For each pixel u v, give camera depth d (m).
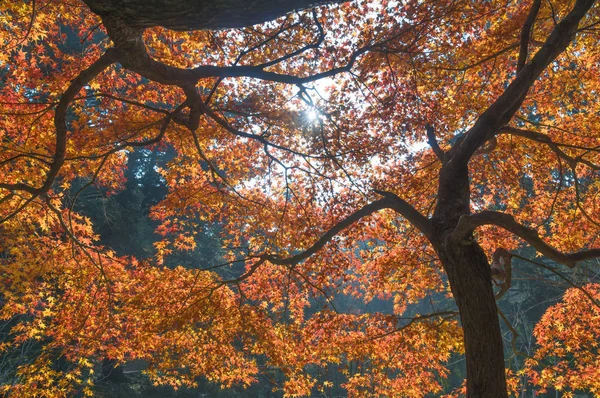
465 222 5.38
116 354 8.72
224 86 8.70
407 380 9.38
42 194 6.75
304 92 6.88
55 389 8.47
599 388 8.73
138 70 5.11
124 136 8.30
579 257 5.59
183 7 2.58
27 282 8.46
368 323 8.77
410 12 6.82
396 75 7.96
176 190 9.38
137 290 8.62
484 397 5.50
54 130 7.65
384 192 7.23
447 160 7.63
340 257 8.44
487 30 8.77
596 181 10.39
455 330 7.98
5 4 6.89
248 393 21.69
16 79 7.73
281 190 9.79
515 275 22.69
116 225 20.05
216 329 8.35
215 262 24.95
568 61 9.70
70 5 7.68
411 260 9.41
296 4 2.62
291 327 8.41
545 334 9.73
